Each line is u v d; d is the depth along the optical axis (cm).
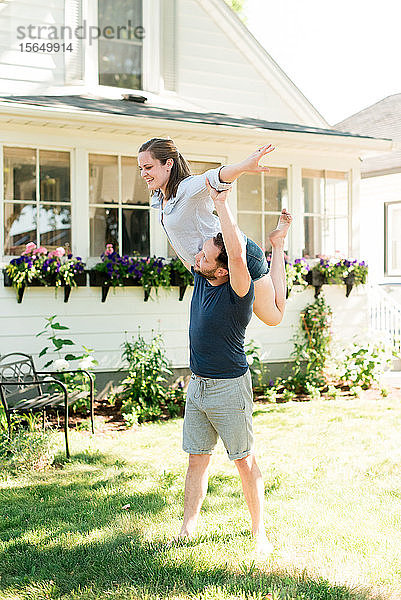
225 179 287
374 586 293
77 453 554
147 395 728
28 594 297
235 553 327
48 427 639
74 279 750
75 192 772
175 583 298
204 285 329
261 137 810
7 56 826
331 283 902
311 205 914
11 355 704
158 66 930
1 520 396
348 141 866
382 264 1323
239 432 332
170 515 396
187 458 537
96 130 762
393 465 495
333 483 454
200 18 960
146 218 812
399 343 943
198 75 962
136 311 802
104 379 784
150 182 315
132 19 920
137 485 463
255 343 870
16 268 720
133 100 876
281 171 894
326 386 877
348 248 944
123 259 770
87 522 388
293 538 349
